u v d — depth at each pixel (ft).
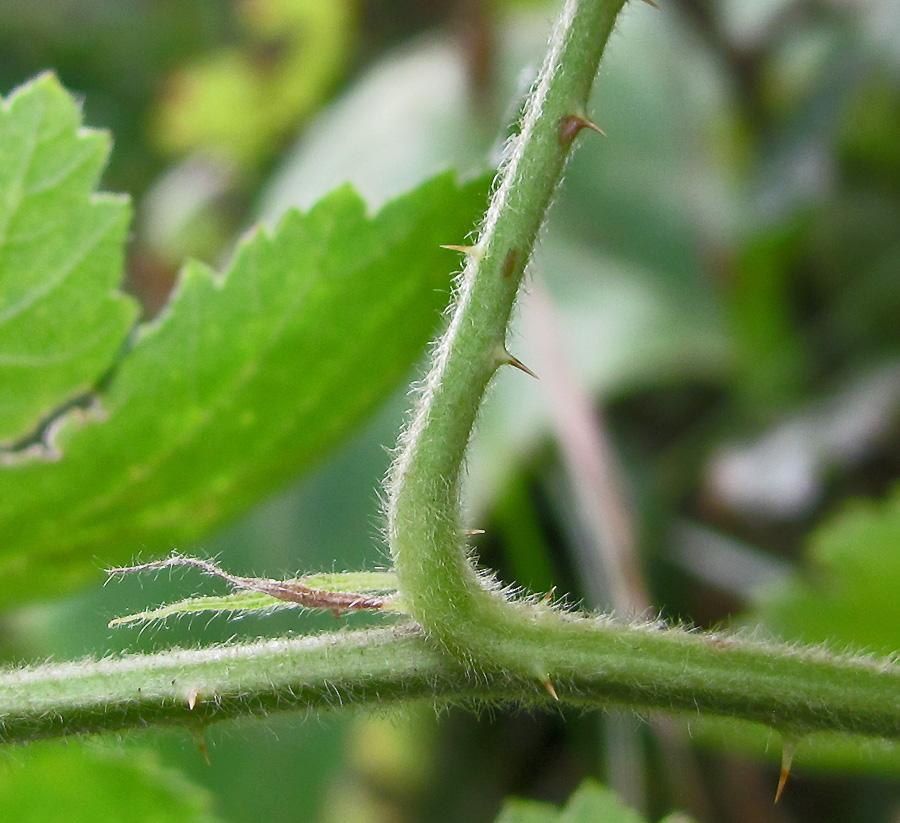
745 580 0.96
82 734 0.57
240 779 0.86
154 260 1.42
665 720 0.58
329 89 1.47
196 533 0.67
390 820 1.03
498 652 0.57
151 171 1.67
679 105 1.18
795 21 1.20
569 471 0.88
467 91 1.11
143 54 1.80
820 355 1.09
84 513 0.64
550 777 1.02
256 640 0.58
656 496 1.03
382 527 0.58
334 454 0.69
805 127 1.13
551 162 0.55
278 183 1.23
